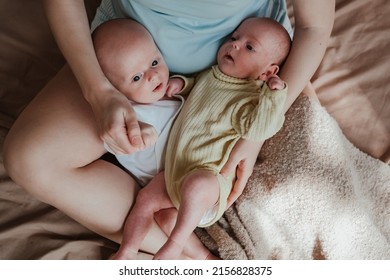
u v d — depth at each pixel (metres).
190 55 1.12
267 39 1.09
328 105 1.39
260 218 1.21
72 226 1.24
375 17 1.46
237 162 1.10
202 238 1.22
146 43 1.06
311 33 1.11
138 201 1.12
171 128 1.14
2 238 1.21
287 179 1.21
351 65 1.43
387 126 1.36
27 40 1.44
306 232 1.20
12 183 1.28
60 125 1.05
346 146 1.31
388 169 1.29
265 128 1.02
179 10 1.02
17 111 1.37
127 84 1.07
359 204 1.21
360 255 1.18
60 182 1.07
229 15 1.07
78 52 1.01
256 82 1.10
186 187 1.03
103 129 0.97
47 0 1.00
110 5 1.14
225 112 1.09
